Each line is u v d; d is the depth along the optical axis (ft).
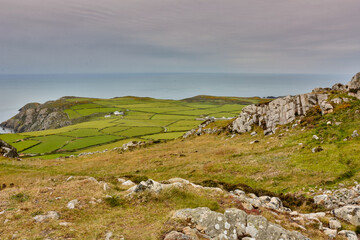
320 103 194.29
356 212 64.85
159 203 67.77
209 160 164.96
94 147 370.32
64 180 100.58
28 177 134.72
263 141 188.34
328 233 56.80
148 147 253.03
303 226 59.31
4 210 59.41
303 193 93.45
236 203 67.56
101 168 175.94
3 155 206.80
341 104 176.35
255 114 238.27
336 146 129.29
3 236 46.03
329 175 103.14
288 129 190.29
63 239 45.24
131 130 489.26
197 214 52.54
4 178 130.52
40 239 44.80
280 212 68.23
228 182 121.49
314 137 151.43
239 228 49.32
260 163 137.39
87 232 48.96
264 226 49.29
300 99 207.00
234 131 248.52
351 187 86.63
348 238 54.49
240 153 169.48
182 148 225.76
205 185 109.91
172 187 75.10
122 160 197.47
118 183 101.65
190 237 44.65
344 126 148.87
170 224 50.37
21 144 397.80
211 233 48.34
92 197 69.82
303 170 114.83
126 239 45.78
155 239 44.96
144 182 76.18
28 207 61.16
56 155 323.57
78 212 59.98
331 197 81.71
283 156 140.36
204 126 300.61
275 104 225.76
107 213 61.36
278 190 102.17
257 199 74.69
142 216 59.26
